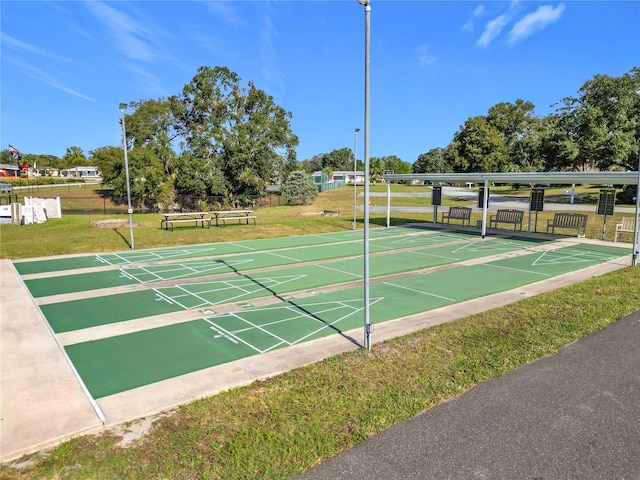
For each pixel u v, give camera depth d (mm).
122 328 7117
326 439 3893
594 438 3904
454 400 4598
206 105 42750
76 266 12328
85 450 3734
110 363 5695
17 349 6199
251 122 41781
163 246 16031
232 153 41375
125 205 41156
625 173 13141
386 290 9625
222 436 3957
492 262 12969
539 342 6188
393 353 5844
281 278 10844
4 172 79562
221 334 6809
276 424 4148
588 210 30094
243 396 4715
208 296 9133
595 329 6754
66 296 9125
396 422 4180
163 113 43125
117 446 3797
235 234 19484
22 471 3439
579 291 9109
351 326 7160
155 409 4473
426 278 10836
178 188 40344
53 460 3588
